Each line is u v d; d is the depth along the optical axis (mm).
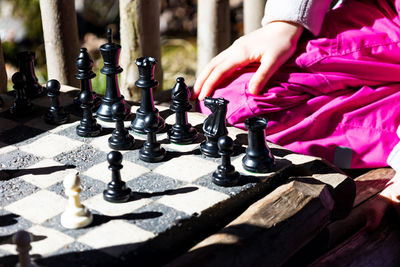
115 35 2092
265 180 926
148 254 823
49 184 917
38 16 1976
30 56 1124
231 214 899
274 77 1070
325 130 1058
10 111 1086
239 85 1081
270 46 1068
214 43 1442
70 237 830
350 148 1041
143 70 1016
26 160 966
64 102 1124
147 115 960
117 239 826
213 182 918
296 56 1080
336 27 1089
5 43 1928
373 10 1092
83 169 948
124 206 877
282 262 850
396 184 987
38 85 1145
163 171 944
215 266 804
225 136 913
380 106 1047
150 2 1295
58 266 792
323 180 937
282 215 869
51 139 1017
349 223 966
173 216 859
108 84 1066
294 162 964
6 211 870
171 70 1949
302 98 1062
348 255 920
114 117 989
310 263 921
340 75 1057
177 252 855
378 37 1052
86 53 1070
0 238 830
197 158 973
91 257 803
